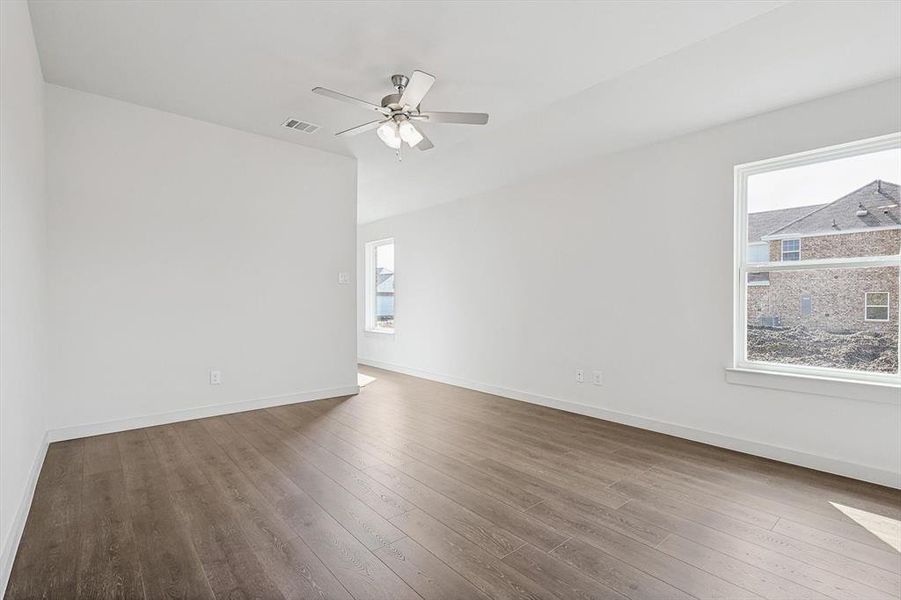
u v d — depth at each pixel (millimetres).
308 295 4652
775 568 1856
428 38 2641
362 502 2422
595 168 4254
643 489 2617
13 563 1850
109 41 2719
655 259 3803
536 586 1730
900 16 2135
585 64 2873
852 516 2305
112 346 3547
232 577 1773
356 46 2736
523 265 4922
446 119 3027
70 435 3371
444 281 5953
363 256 7684
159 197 3752
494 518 2260
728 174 3377
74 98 3375
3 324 1805
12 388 1985
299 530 2127
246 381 4262
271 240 4387
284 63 2951
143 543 2006
